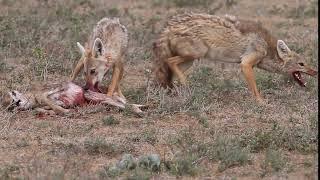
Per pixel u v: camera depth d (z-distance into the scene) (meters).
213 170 10.88
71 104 13.71
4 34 19.27
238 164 11.09
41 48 17.69
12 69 16.80
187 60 15.33
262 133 12.25
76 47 18.38
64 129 12.68
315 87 15.45
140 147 11.83
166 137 12.25
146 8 25.95
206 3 26.42
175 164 10.82
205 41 15.00
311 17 24.56
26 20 21.47
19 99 13.65
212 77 16.47
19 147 11.80
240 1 26.94
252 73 14.97
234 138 12.02
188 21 15.12
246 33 15.02
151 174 10.59
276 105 14.30
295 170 10.91
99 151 11.56
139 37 20.12
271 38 15.27
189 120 13.35
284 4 26.22
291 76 15.41
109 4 26.34
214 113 13.78
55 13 23.23
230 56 15.18
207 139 12.19
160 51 15.31
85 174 10.44
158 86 15.29
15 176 10.48
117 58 14.79
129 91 15.17
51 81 15.85
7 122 12.70
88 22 22.16
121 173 10.58
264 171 10.80
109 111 13.80
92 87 14.55
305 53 19.00
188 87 14.78
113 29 14.97
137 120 13.32
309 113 13.59
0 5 25.08
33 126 12.83
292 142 11.88
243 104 14.36
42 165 10.77
